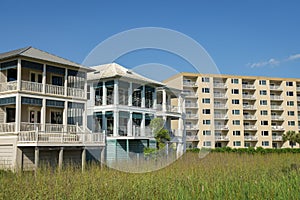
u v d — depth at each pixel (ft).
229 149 129.80
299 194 33.71
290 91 209.77
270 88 205.57
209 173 53.88
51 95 75.72
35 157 66.13
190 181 44.42
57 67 77.30
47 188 39.45
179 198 34.22
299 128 208.85
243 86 199.41
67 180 45.09
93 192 37.73
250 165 71.10
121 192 37.55
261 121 200.34
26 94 71.36
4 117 74.74
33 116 77.30
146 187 39.91
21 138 68.08
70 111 79.41
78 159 75.36
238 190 36.35
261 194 34.81
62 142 70.18
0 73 75.00
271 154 114.62
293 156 103.09
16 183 42.88
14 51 78.95
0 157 70.59
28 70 77.15
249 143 197.06
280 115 208.64
